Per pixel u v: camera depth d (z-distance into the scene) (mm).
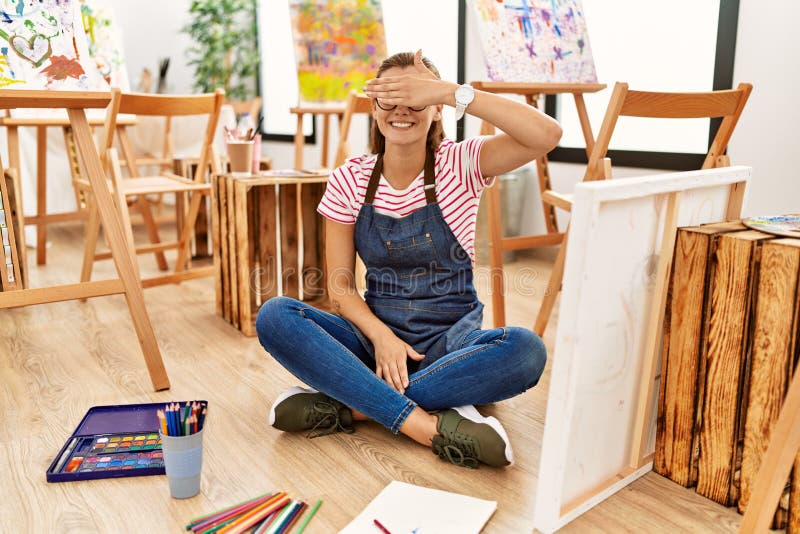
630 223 1084
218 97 2369
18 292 1521
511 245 2107
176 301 2467
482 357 1312
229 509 1117
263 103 5055
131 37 5492
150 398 1604
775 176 2258
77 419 1486
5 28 1557
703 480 1193
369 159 1432
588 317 1054
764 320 1064
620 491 1215
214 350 1950
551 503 1063
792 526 1065
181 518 1112
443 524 1069
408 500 1137
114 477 1239
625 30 2764
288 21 4633
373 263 1449
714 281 1124
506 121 1247
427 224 1375
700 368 1171
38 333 2094
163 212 4438
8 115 2590
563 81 2277
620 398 1186
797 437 933
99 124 2748
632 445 1256
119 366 1816
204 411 1233
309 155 4496
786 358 1043
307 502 1160
